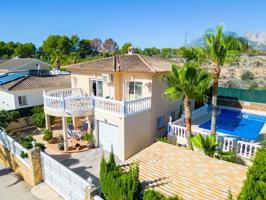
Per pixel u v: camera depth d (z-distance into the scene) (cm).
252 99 2834
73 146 1917
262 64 4062
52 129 2380
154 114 1948
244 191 673
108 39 12119
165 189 1049
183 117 2014
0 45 11925
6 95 2798
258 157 707
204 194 1001
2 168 1664
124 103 1608
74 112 1803
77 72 2403
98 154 1795
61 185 1225
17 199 1242
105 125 1834
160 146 1561
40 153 1363
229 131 2236
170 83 1606
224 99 3016
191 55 1605
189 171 1214
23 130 2391
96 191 970
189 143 1577
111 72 2000
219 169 1225
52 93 2136
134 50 2541
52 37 12356
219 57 1467
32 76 3228
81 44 13250
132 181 873
